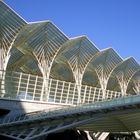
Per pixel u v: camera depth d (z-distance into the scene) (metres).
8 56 55.44
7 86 53.88
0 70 53.44
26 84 57.00
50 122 41.91
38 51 60.81
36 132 42.81
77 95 66.31
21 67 72.81
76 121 39.72
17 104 51.00
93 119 38.38
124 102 34.72
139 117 41.66
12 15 51.56
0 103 49.56
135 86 83.56
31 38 58.25
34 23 54.19
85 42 64.44
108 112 37.06
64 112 40.56
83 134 58.09
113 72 75.81
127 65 75.44
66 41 61.12
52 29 57.72
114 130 51.62
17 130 44.25
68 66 69.06
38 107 53.00
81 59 67.25
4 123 44.81
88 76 76.00
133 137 62.78
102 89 72.44
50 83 61.34
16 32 54.53
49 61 62.09
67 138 59.94
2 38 54.53
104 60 70.75
